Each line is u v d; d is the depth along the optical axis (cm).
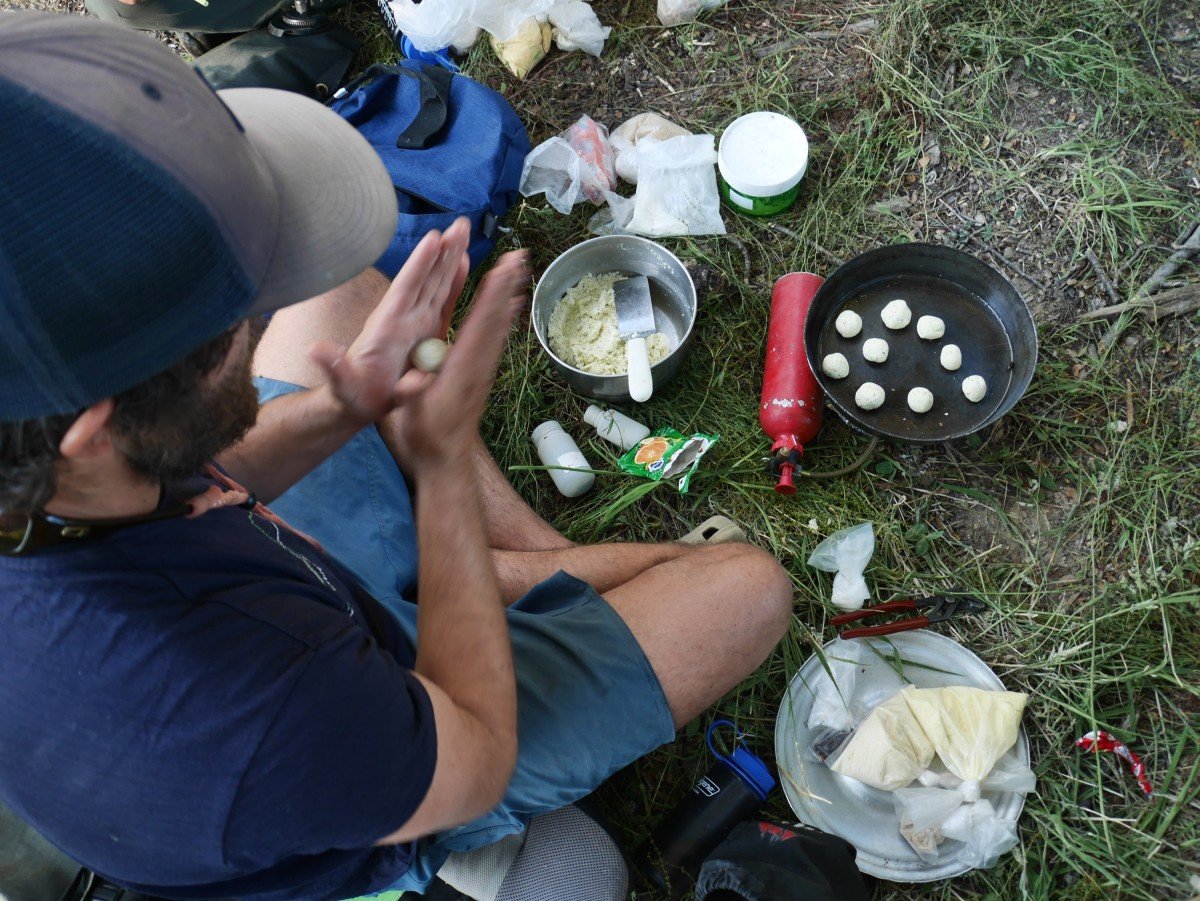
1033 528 175
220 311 70
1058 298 192
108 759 75
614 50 230
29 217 59
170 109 66
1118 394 181
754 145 204
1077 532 173
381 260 197
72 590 73
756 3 228
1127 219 193
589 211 215
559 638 126
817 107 217
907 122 212
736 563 139
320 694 79
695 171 207
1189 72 204
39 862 117
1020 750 154
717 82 224
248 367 83
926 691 156
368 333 106
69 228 60
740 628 136
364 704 81
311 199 85
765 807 159
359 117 217
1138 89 202
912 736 151
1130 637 162
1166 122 200
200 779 75
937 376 182
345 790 79
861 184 208
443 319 117
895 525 178
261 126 85
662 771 165
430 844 122
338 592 104
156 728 74
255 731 76
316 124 89
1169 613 162
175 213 64
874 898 151
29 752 75
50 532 72
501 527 166
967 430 171
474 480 103
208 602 80
